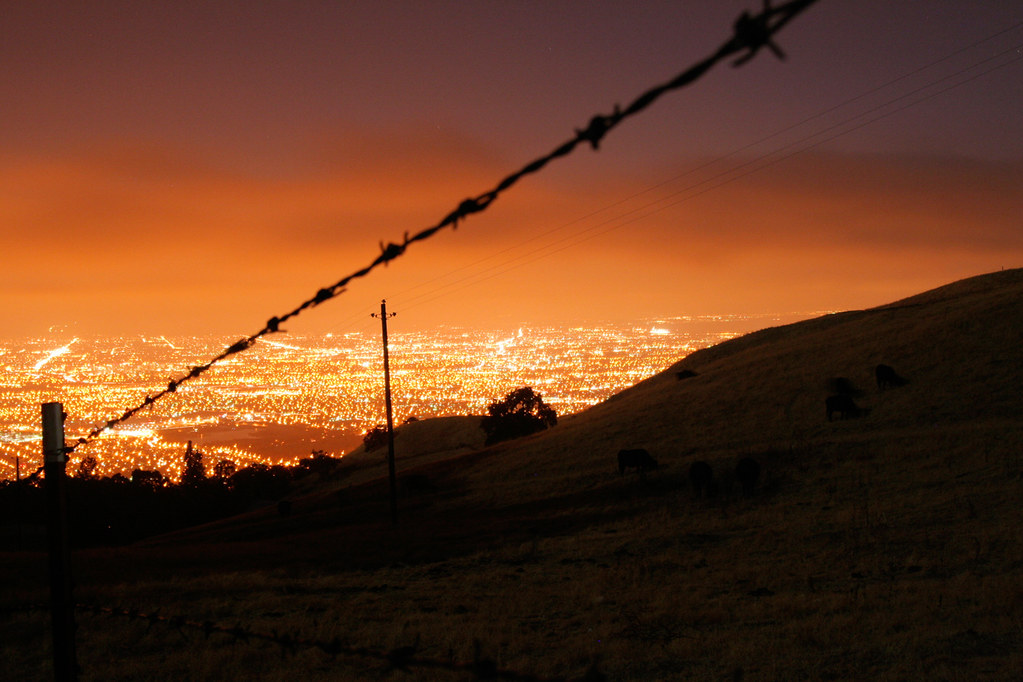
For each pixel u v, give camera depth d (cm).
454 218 277
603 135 206
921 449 3719
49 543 616
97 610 688
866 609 1691
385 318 4444
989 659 1300
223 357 542
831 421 4647
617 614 1784
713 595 1969
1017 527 2405
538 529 3494
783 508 3269
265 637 550
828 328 7881
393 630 1680
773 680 1284
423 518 4366
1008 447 3453
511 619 1802
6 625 1739
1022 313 5619
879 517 2789
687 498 3775
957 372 4909
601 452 5072
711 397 5744
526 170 242
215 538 4947
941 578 1977
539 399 9175
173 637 1647
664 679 1329
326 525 4728
